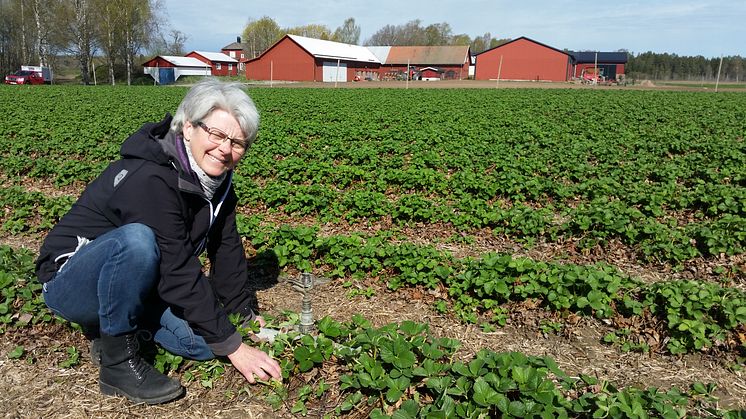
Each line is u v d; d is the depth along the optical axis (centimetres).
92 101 2773
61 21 6303
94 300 308
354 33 14212
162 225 298
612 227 684
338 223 793
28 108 2334
